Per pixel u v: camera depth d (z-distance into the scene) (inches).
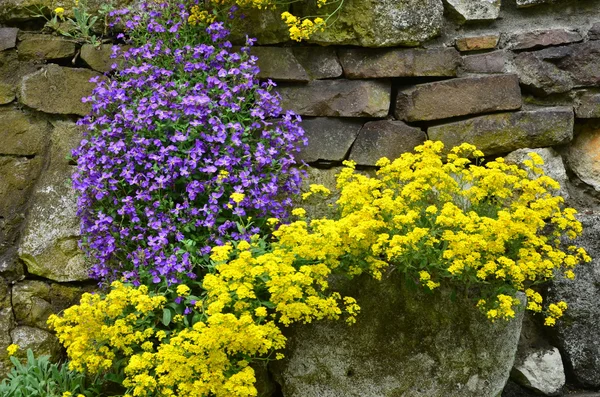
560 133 119.9
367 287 106.3
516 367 115.6
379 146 122.3
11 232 120.0
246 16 124.0
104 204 111.3
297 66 123.8
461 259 96.7
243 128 113.5
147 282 104.7
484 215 109.5
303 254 96.0
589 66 121.1
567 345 115.4
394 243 94.8
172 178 107.6
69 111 124.5
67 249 118.3
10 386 101.6
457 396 106.0
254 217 111.7
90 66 126.3
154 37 120.8
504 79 121.2
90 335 93.4
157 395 93.6
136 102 113.9
